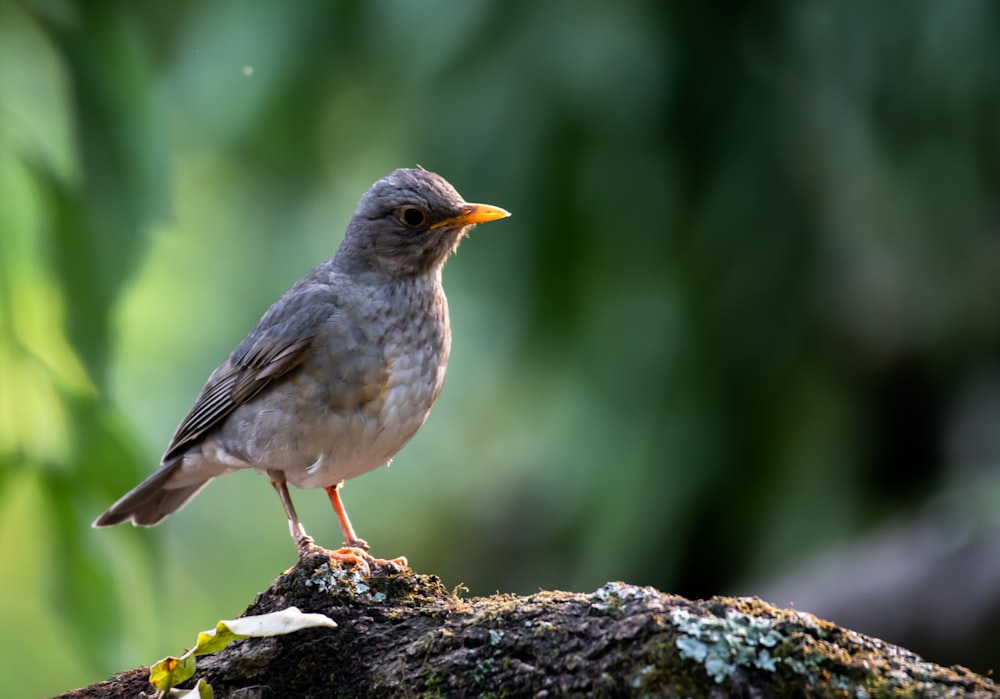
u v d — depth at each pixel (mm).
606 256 11977
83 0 10305
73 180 10031
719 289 12109
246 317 14492
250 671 6422
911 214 12320
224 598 15180
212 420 8734
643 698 5406
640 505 12250
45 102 11586
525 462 14961
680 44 11781
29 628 13000
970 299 13086
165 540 10508
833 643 5578
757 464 12438
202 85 12273
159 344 15000
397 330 8477
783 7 11977
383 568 6840
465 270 12109
